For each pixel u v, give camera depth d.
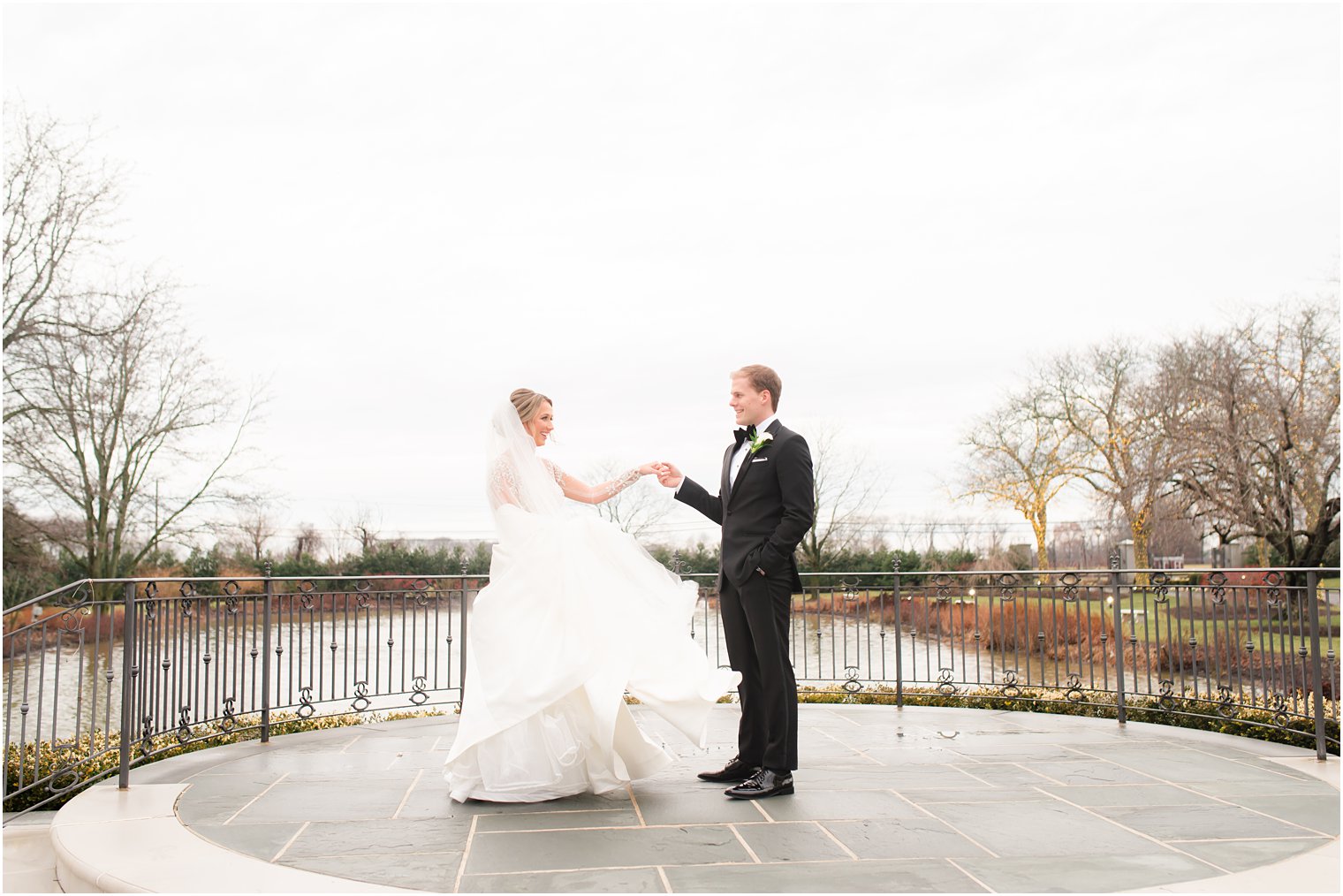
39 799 4.55
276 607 5.75
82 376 16.75
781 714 3.97
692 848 3.17
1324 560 20.97
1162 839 3.33
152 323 18.23
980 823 3.53
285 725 5.95
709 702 4.00
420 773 4.53
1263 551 21.78
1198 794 4.04
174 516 20.16
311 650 5.90
